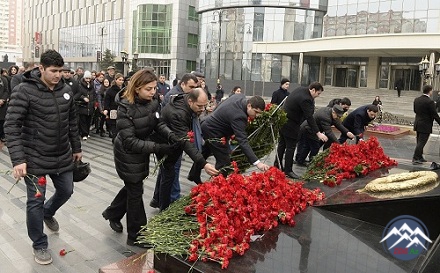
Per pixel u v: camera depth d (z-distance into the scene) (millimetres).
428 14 29938
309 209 3738
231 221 2908
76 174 4016
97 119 11406
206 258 2699
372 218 3678
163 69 47375
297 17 37188
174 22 45906
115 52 52812
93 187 5926
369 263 2832
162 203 4410
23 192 5527
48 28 70250
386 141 13062
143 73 3553
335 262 2797
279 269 2656
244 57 38250
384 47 27094
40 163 3520
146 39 46500
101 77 11312
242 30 38188
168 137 3754
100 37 55656
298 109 6043
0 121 8617
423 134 8453
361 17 33781
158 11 46062
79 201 5262
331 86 36500
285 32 37312
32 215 3527
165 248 2758
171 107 4250
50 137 3529
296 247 2979
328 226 3395
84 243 4008
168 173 4270
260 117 4809
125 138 3566
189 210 3068
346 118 7508
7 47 132625
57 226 4230
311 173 4887
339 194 4082
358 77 35438
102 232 4285
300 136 7633
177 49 46188
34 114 3455
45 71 3396
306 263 2754
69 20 63438
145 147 3553
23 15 83188
